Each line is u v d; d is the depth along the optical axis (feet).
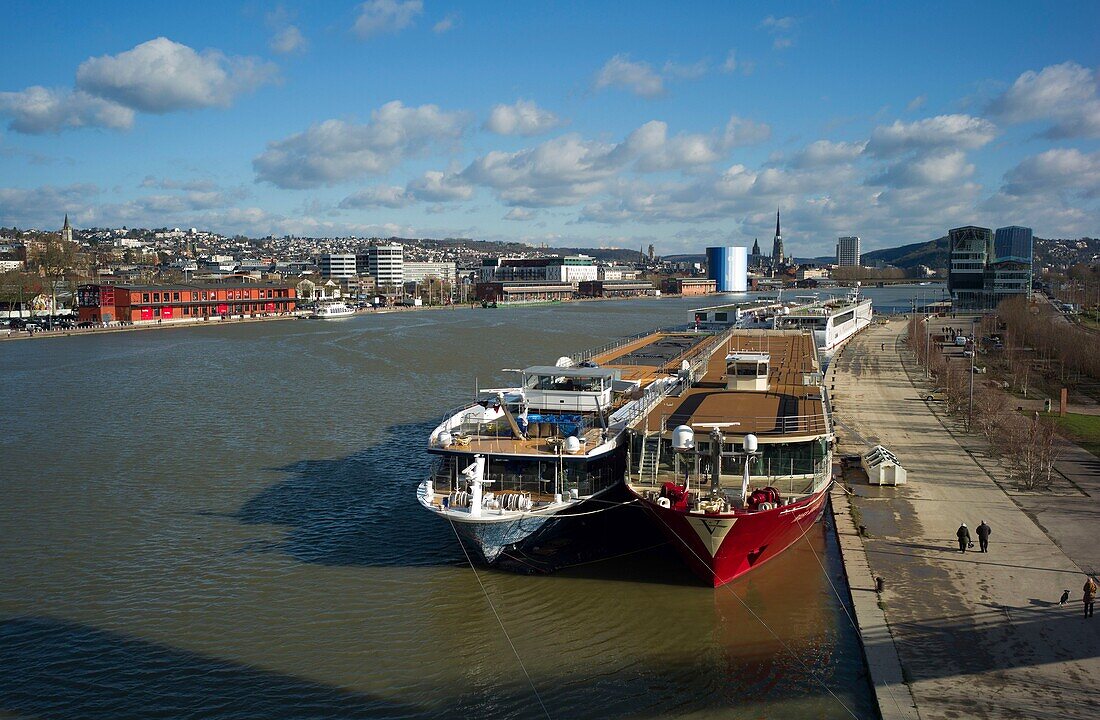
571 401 168.04
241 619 129.29
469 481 143.23
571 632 125.18
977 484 192.03
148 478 206.59
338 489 197.57
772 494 135.44
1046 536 154.71
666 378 204.13
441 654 118.73
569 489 144.46
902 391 337.31
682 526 132.16
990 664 108.06
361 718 103.55
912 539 154.71
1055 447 208.33
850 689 108.78
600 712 104.99
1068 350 392.06
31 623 127.44
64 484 201.16
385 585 141.90
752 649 119.75
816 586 140.77
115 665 115.44
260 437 254.27
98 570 147.95
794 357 253.65
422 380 383.86
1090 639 114.01
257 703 106.52
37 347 545.44
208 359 472.44
